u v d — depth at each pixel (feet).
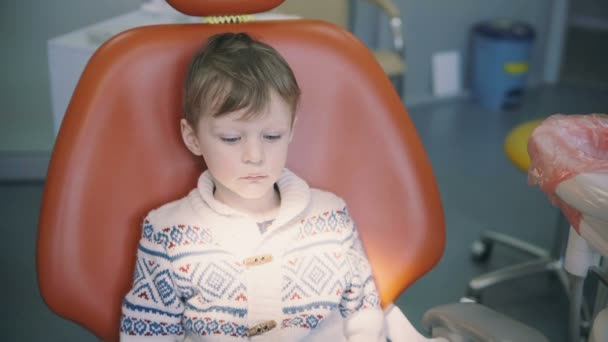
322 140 3.64
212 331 3.35
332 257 3.53
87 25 8.41
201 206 3.42
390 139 3.60
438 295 6.63
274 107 3.14
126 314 3.27
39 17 8.27
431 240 3.66
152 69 3.33
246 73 3.11
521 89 12.03
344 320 3.60
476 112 11.90
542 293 6.71
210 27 3.47
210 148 3.21
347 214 3.63
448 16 12.16
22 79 8.46
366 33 11.46
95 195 3.24
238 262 3.40
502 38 11.56
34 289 6.48
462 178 9.19
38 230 3.19
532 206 8.45
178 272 3.34
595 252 3.02
